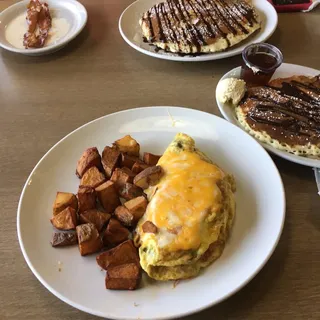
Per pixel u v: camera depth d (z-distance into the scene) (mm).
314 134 410
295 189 392
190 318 307
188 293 306
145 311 293
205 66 540
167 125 436
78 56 568
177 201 329
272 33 556
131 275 308
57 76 539
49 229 355
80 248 328
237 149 408
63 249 339
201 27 547
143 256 318
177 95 501
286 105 440
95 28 615
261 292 319
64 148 417
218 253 326
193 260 313
